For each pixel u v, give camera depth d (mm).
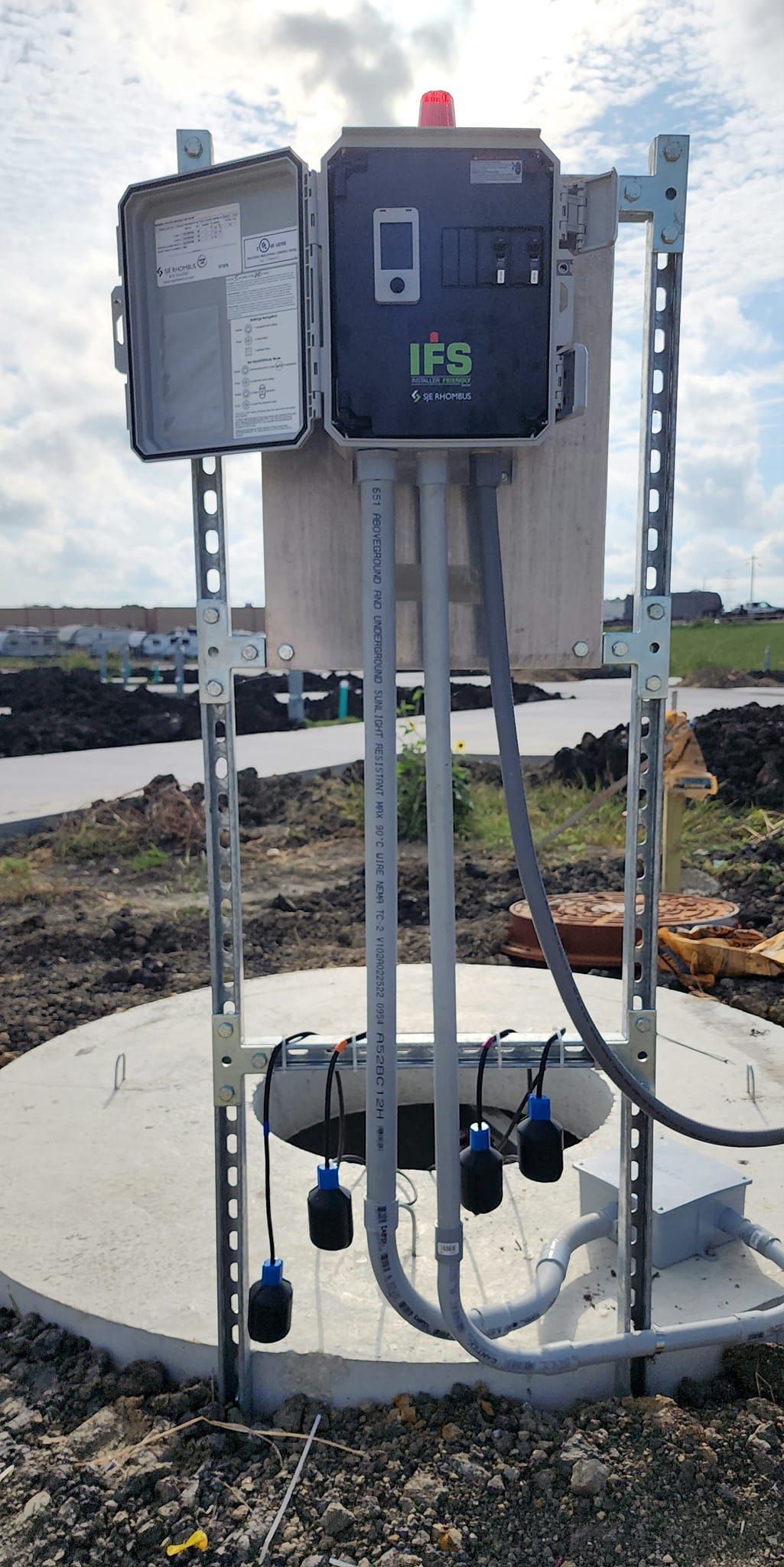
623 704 18219
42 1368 2355
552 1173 2109
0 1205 2787
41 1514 2002
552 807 9078
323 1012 4020
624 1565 1885
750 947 4953
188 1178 2918
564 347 1785
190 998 4250
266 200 1762
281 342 1783
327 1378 2236
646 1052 2080
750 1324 2211
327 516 2037
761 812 8578
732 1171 2648
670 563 1952
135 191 1851
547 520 2016
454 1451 2105
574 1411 2217
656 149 1811
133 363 1914
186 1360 2309
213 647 2000
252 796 9789
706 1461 2070
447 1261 1904
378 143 1694
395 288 1721
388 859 1884
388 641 1861
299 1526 1972
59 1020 4582
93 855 7879
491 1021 3902
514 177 1715
